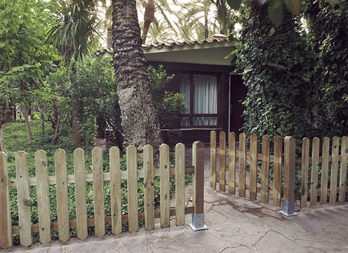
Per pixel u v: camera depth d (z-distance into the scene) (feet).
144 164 9.61
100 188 9.22
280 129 14.93
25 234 8.61
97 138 30.27
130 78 17.40
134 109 17.39
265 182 12.87
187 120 30.81
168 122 24.06
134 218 9.69
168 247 8.82
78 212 9.03
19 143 26.11
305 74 15.35
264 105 16.08
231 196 14.14
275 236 9.64
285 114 15.25
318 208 12.50
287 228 10.31
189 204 12.96
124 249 8.70
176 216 10.19
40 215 8.65
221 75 31.04
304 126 15.48
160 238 9.44
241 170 13.87
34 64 20.92
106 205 11.34
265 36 15.40
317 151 12.39
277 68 15.08
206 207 12.53
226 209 12.27
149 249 8.70
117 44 17.58
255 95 16.71
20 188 8.43
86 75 21.08
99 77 21.39
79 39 26.22
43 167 8.58
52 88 23.27
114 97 20.35
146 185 9.71
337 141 12.87
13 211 10.51
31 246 8.82
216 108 31.89
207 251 8.59
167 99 22.49
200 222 10.16
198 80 31.17
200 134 30.66
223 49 30.30
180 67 28.96
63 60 26.84
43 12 23.93
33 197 12.16
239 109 32.35
